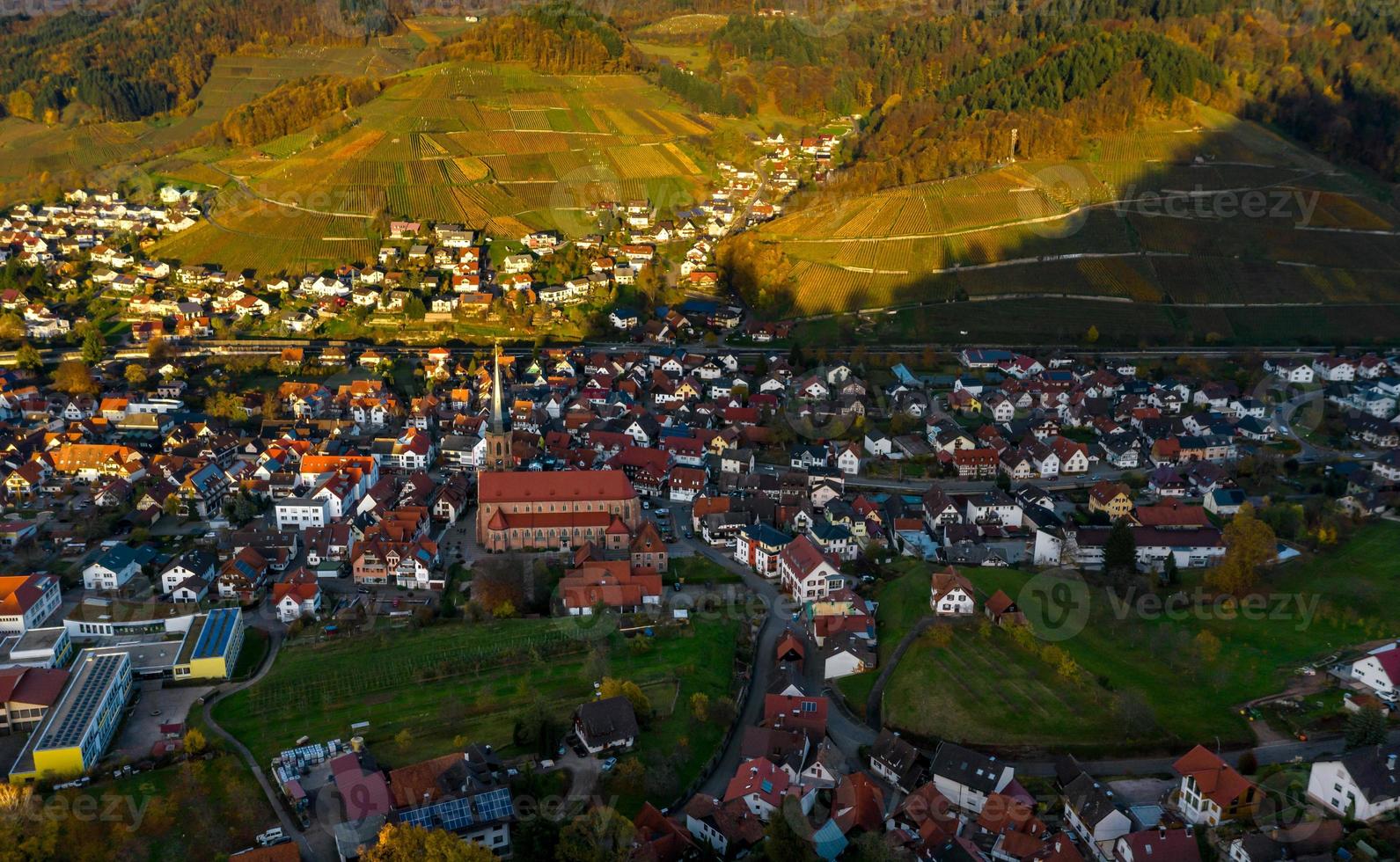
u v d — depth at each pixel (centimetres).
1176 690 19025
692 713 18662
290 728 18400
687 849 15175
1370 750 15525
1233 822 15362
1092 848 15238
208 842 15375
